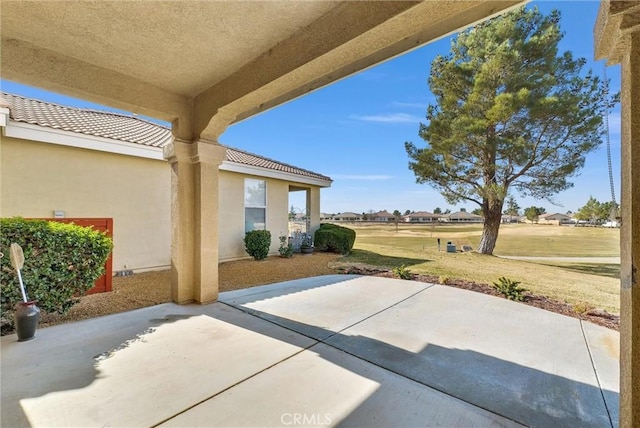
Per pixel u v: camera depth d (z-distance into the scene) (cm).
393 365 317
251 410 240
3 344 356
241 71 419
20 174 602
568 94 1030
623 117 171
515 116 1101
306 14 309
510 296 586
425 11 249
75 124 712
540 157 1114
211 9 299
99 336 381
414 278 772
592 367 318
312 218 1388
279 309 502
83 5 292
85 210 691
